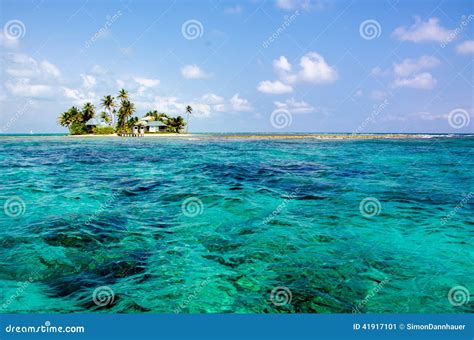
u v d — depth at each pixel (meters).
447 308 4.85
